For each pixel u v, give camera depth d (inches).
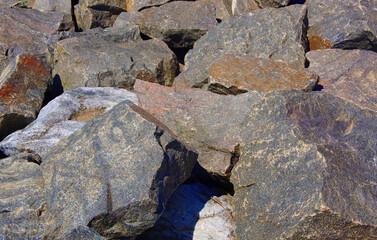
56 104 81.7
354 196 54.8
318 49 110.9
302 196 55.2
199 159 73.7
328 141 60.6
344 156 58.8
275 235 55.1
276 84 83.0
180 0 121.0
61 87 101.2
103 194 56.4
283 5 117.6
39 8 134.0
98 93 89.2
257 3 121.3
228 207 68.1
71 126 78.2
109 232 57.4
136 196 55.4
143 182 56.3
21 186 60.9
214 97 80.6
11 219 56.8
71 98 84.5
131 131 60.7
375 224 53.0
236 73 85.3
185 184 72.5
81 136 64.0
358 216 53.1
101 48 104.8
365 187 56.1
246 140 67.2
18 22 116.1
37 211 57.6
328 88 91.4
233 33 106.6
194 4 118.9
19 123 83.9
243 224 59.7
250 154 64.6
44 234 55.6
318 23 113.7
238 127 72.4
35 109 85.4
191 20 115.4
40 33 116.6
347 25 109.0
